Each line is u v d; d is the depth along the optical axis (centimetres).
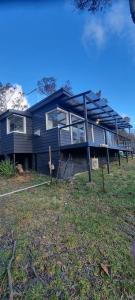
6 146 1030
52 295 194
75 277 218
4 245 282
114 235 307
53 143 920
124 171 930
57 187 643
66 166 896
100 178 767
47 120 963
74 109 1016
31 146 1038
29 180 796
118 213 402
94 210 420
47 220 367
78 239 294
